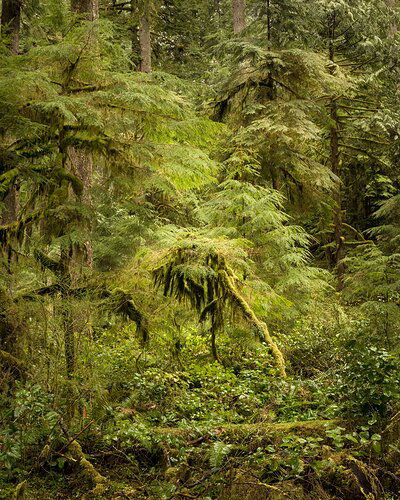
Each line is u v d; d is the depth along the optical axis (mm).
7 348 6000
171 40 21172
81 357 6172
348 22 13750
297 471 4902
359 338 7523
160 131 6859
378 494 5039
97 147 6625
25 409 5215
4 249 6348
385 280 10602
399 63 14039
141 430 5766
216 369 7922
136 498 5125
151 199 12242
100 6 16500
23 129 5922
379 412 5598
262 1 13055
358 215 17422
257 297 8258
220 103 13680
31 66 6602
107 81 6688
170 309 7359
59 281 6203
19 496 4742
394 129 13320
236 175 12594
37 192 6695
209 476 5129
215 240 7844
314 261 16594
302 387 7312
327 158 16203
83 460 5426
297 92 13328
